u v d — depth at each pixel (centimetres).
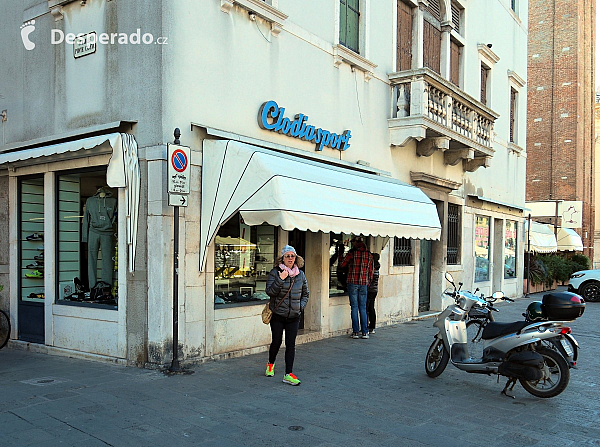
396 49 1220
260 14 830
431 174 1334
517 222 2041
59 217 858
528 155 3484
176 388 621
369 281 1007
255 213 674
